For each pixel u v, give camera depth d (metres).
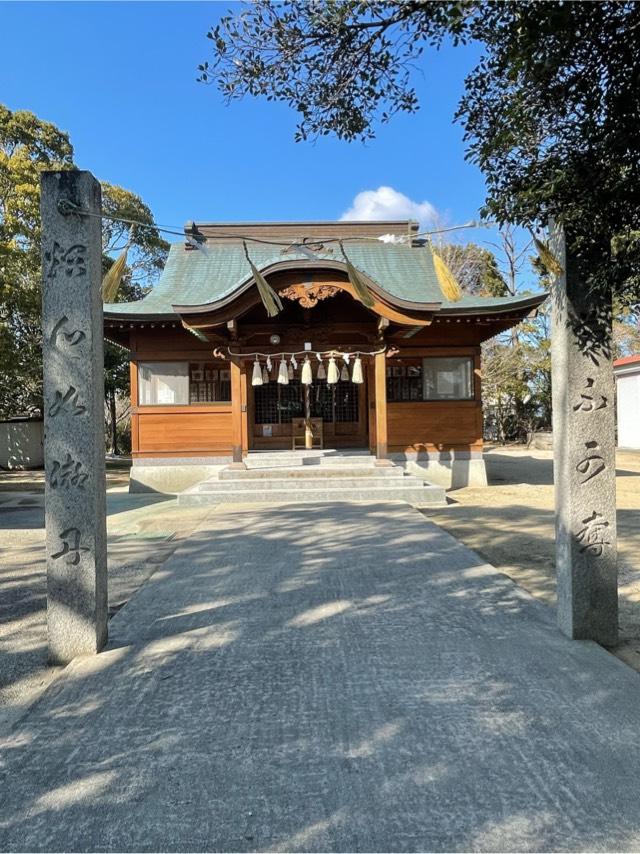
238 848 2.12
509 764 2.60
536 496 12.25
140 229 26.52
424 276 15.52
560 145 3.25
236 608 4.85
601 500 4.04
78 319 3.97
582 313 4.03
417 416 14.19
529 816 2.26
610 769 2.55
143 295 28.72
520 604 4.82
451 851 2.08
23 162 18.52
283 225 16.47
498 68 3.34
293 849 2.10
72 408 3.96
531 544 7.38
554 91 3.03
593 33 2.77
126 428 32.53
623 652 3.94
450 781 2.48
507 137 3.28
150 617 4.67
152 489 14.16
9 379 21.14
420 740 2.81
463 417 14.20
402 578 5.62
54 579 3.96
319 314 13.09
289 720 3.02
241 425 12.12
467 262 31.80
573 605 4.03
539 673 3.53
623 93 2.79
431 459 14.15
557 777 2.50
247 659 3.82
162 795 2.43
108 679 3.55
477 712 3.07
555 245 4.11
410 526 8.16
